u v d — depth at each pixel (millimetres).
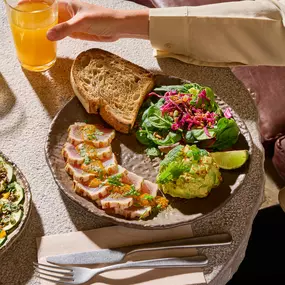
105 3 946
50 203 655
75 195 632
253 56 839
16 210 607
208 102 728
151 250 604
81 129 696
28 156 704
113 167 649
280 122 1102
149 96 760
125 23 815
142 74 771
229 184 657
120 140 714
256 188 695
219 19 810
